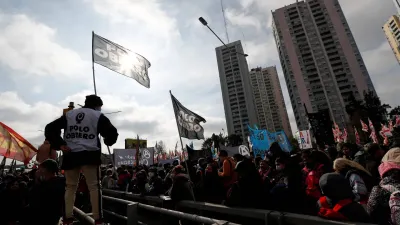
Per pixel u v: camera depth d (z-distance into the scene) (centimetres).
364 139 4128
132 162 1644
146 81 630
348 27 11325
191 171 722
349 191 238
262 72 17562
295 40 11894
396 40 12862
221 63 15112
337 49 11069
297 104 11006
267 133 1476
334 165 406
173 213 318
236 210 306
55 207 281
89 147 282
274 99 16800
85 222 342
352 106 5072
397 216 209
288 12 12481
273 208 341
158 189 625
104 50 524
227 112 14375
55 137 272
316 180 387
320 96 10738
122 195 712
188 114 577
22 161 767
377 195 247
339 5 11706
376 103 5184
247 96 13938
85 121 291
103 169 1201
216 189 557
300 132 1920
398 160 247
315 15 11938
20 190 590
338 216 225
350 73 10612
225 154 614
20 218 283
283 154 459
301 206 347
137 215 412
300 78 11238
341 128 9869
